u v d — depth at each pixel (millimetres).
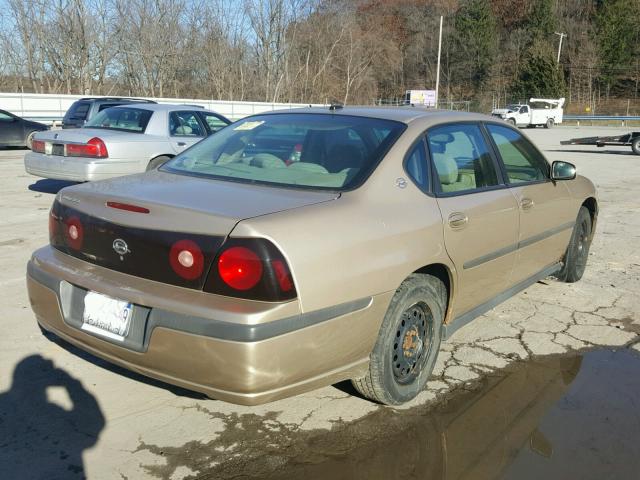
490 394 3520
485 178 3965
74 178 8266
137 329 2662
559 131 42188
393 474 2754
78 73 33969
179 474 2717
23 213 8000
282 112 4059
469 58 71312
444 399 3445
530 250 4383
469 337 4367
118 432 3018
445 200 3424
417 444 2994
